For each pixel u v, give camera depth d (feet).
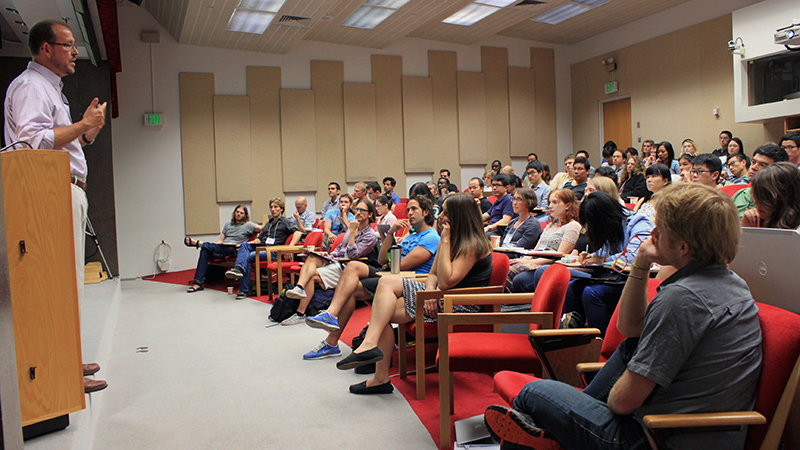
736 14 22.26
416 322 8.27
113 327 13.60
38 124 6.49
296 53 28.07
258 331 13.33
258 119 27.30
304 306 14.02
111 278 19.76
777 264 4.36
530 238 13.23
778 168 6.52
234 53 26.94
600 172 17.90
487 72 32.09
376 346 8.31
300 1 20.85
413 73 30.50
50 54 6.86
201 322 14.61
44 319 5.61
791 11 20.31
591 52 32.48
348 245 14.05
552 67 33.76
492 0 24.36
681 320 3.74
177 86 25.93
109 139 20.08
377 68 29.66
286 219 19.89
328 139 28.63
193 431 7.34
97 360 8.52
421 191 16.69
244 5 21.38
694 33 26.37
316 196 28.58
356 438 6.97
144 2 24.59
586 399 4.41
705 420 3.62
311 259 14.16
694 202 3.89
